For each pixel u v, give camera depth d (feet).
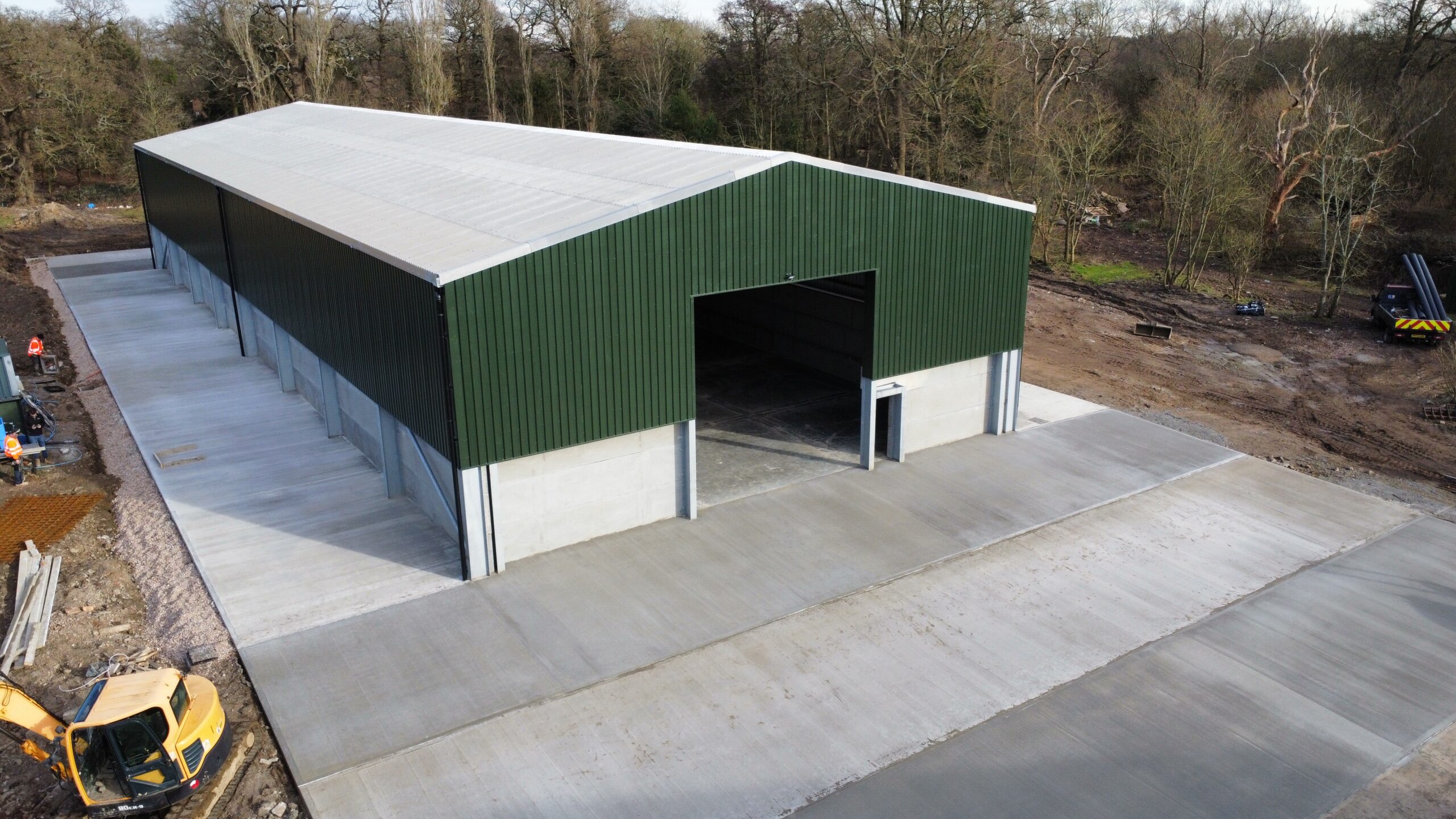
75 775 35.76
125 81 227.81
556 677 45.98
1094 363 97.96
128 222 178.19
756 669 46.83
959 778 39.81
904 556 57.67
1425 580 55.47
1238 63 186.91
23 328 105.70
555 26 226.17
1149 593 53.98
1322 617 51.72
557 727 42.57
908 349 69.82
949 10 153.69
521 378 53.21
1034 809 38.24
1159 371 95.71
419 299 52.13
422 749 41.16
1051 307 119.34
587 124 229.45
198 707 38.96
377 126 112.78
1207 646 49.01
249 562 55.98
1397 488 68.54
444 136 98.53
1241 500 65.72
